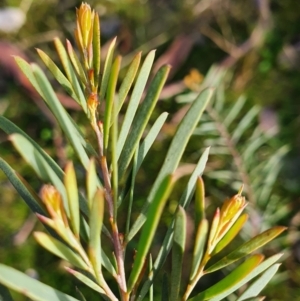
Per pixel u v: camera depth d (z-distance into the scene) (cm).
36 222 75
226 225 21
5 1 82
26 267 72
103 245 66
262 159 75
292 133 77
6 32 80
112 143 20
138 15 83
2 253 73
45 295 18
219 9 83
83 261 20
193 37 82
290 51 83
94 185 17
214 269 21
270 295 66
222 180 61
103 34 82
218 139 64
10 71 78
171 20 83
